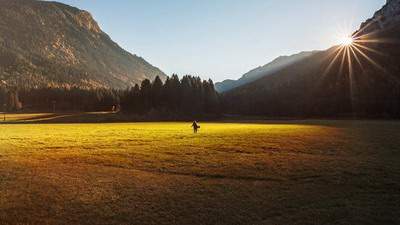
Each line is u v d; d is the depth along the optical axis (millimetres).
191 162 29656
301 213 17781
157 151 35812
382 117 135250
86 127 85250
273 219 17062
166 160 30672
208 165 28375
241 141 43156
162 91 188500
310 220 16938
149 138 49094
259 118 167250
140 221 16703
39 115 173500
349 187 22047
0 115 174750
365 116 139875
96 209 18172
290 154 33375
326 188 21906
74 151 36125
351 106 153625
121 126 90375
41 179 23922
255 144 40156
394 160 29938
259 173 25641
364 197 20172
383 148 36281
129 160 30812
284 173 25562
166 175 25344
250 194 20766
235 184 22891
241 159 30797
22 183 22781
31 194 20469
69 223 16297
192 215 17453
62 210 17969
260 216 17422
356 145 38562
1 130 72188
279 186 22406
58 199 19641
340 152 34250
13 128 81188
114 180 23859
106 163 29609
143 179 24156
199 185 22656
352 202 19328
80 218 16953
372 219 17016
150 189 21766
